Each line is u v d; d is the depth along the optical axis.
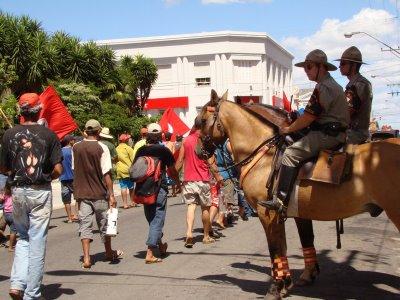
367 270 7.39
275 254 6.00
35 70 26.50
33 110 6.10
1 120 19.98
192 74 61.50
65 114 10.17
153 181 7.93
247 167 6.13
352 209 5.48
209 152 6.70
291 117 6.08
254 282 6.90
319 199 5.55
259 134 6.15
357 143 6.00
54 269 7.92
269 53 63.91
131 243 9.87
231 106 6.39
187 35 61.06
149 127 8.20
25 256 5.99
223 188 11.31
